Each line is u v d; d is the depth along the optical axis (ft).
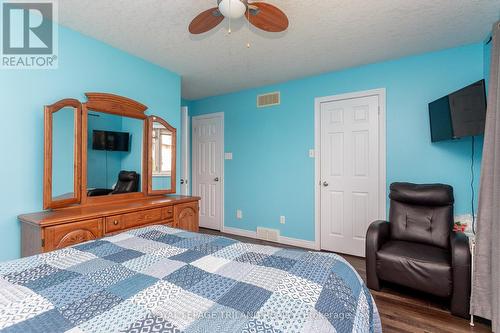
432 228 7.90
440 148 8.98
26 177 6.49
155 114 10.00
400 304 6.80
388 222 8.57
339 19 6.88
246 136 13.57
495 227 5.43
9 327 2.26
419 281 6.59
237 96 13.87
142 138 9.33
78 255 3.97
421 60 9.23
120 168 8.63
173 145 10.29
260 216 13.14
